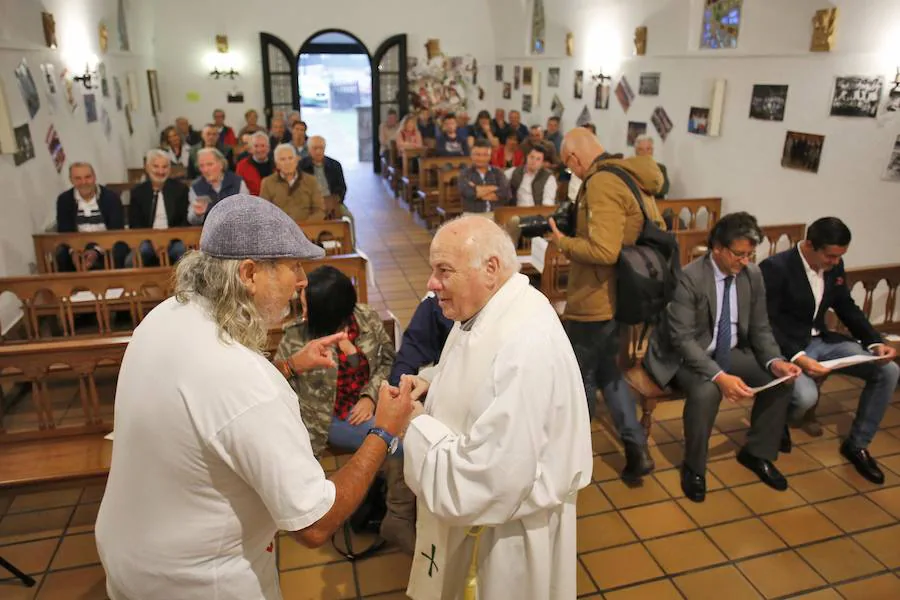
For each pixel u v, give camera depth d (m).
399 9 11.48
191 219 4.74
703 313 2.97
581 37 8.57
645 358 3.16
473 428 1.43
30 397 3.64
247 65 11.19
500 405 1.41
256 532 1.30
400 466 2.22
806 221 4.96
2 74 4.28
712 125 5.86
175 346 1.17
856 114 4.45
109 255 4.31
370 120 13.73
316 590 2.37
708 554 2.57
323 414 2.43
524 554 1.58
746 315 2.99
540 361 1.45
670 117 6.62
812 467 3.15
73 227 4.54
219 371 1.15
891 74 4.16
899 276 3.66
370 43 11.57
